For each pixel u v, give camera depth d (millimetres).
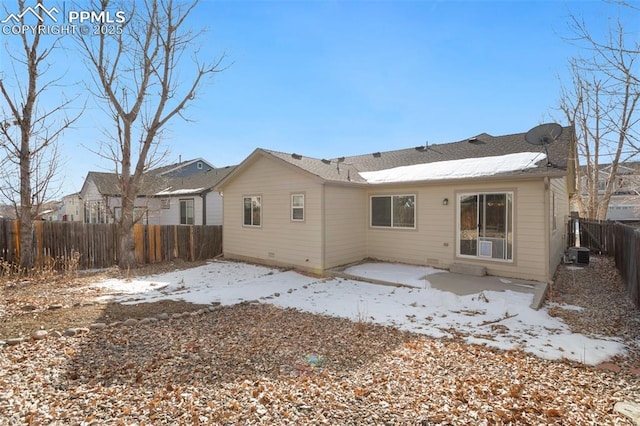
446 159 12211
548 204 8617
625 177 19469
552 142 9805
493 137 13031
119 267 11578
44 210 13141
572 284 9102
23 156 10086
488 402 3377
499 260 9391
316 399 3438
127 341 5012
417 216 10969
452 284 8547
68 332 5160
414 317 6477
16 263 10305
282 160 11266
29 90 10070
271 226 12070
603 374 4074
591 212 18656
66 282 9281
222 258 13844
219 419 3041
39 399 3305
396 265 11086
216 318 6344
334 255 10836
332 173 11539
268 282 9383
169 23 11367
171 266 12227
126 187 11641
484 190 9602
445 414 3152
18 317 5855
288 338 5352
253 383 3783
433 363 4395
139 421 2990
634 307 7051
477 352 4750
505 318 6352
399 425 2977
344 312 6805
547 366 4293
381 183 11234
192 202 19859
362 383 3811
